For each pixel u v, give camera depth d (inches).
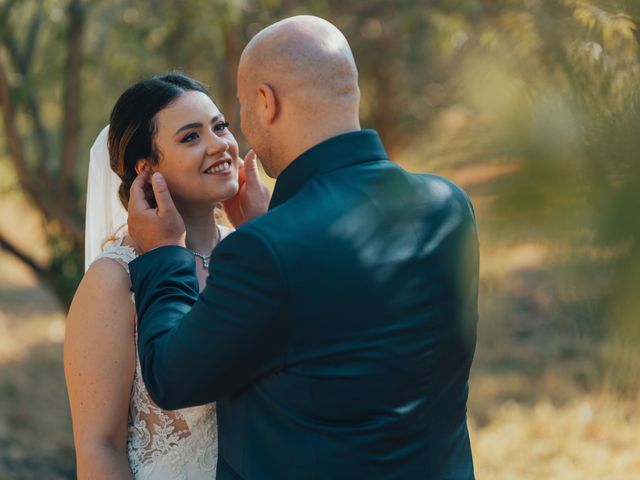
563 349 232.1
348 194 49.1
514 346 238.1
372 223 48.7
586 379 213.0
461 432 55.4
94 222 74.5
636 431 183.8
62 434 245.8
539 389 215.3
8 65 191.9
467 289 51.4
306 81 50.5
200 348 47.3
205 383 47.9
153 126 63.3
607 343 22.5
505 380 222.5
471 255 52.1
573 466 172.7
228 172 64.8
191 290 54.2
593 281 20.8
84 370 59.9
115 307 60.0
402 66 267.0
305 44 50.7
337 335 47.1
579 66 25.3
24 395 270.2
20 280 417.4
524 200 20.1
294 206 48.4
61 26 194.5
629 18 29.6
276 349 47.4
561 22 31.3
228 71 209.8
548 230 20.1
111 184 74.2
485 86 20.6
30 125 209.3
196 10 183.5
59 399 273.0
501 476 172.2
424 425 50.9
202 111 63.7
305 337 46.9
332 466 47.9
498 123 20.1
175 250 56.1
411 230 49.8
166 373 48.8
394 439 49.1
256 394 50.2
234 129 213.9
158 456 62.0
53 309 371.2
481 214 20.7
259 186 70.9
